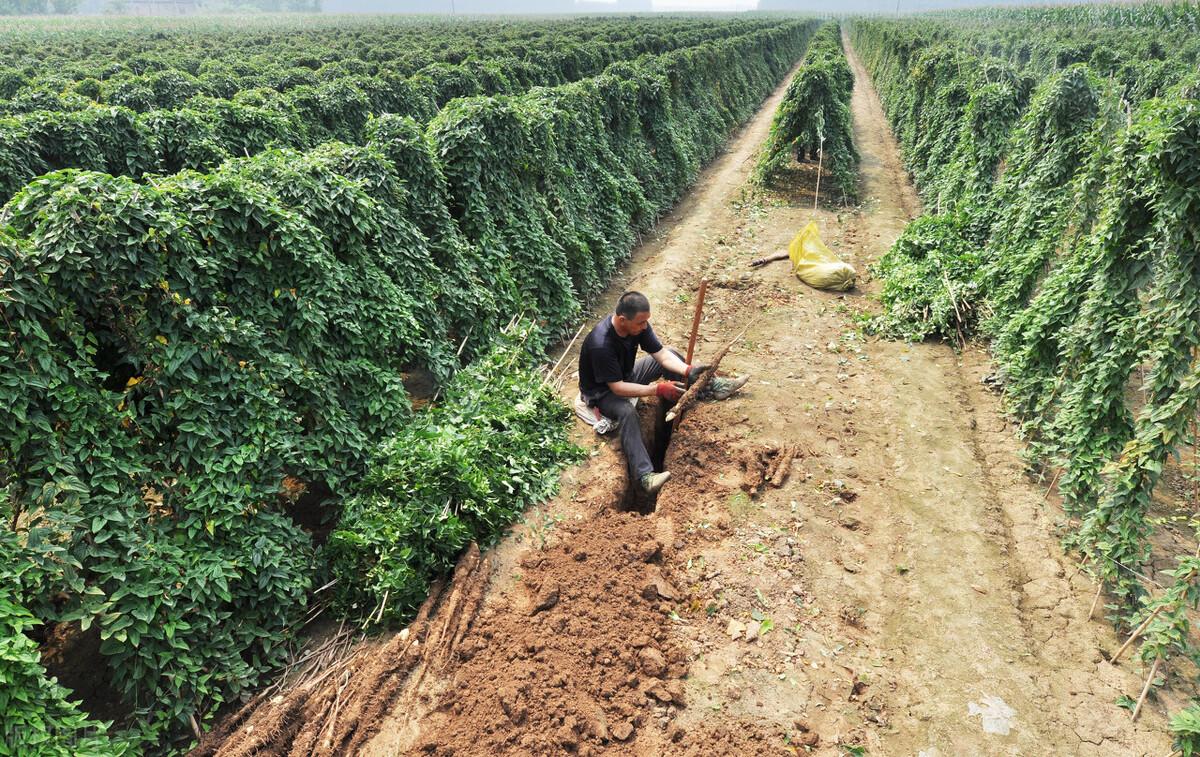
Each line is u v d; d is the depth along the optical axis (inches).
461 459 219.9
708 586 208.8
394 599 194.7
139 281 187.5
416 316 278.7
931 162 600.1
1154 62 706.2
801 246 448.5
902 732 170.6
